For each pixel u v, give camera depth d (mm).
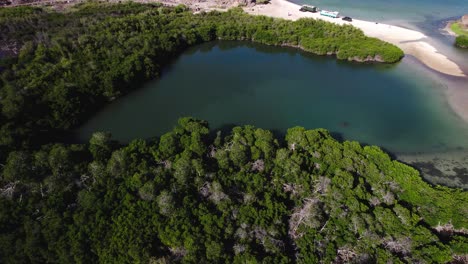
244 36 133625
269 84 107938
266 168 64500
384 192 59375
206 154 67688
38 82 87438
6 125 73375
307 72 115188
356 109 96188
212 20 140500
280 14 160875
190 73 112688
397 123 90375
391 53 116125
